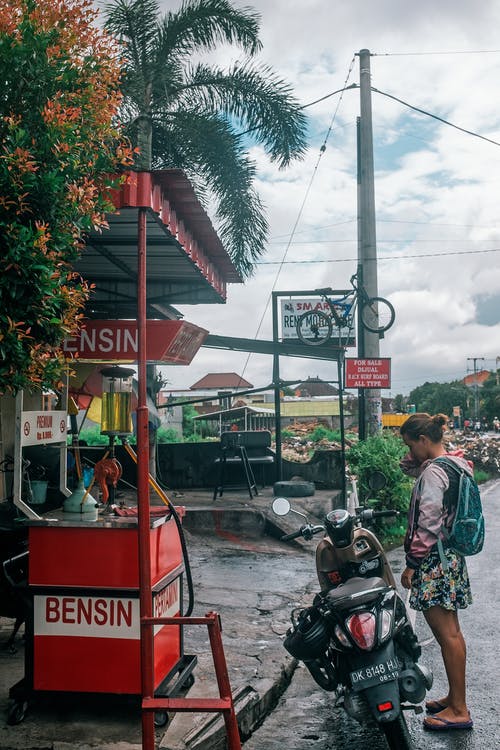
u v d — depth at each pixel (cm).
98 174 502
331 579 516
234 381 8944
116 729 427
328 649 467
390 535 1277
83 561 439
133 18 1388
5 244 428
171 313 1127
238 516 1142
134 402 1216
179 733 426
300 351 1525
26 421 498
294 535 524
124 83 1346
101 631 437
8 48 466
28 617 444
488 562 1032
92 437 2023
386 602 432
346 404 5791
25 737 417
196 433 4131
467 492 470
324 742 462
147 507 417
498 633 677
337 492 1416
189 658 501
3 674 517
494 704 507
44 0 520
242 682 515
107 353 736
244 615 706
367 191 1695
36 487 587
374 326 1658
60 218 470
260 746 458
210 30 1403
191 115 1427
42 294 435
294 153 1470
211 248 745
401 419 5934
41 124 475
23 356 435
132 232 648
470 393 13150
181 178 521
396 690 402
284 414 5747
